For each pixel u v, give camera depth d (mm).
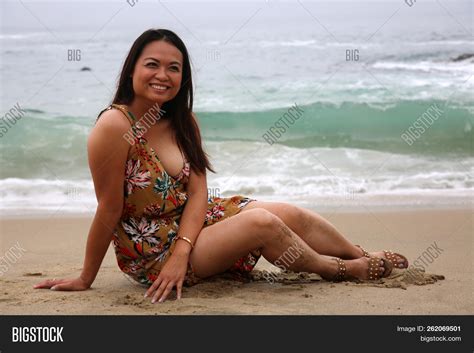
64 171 9180
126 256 3828
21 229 6289
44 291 3891
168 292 3607
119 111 3615
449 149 10094
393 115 11633
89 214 7062
